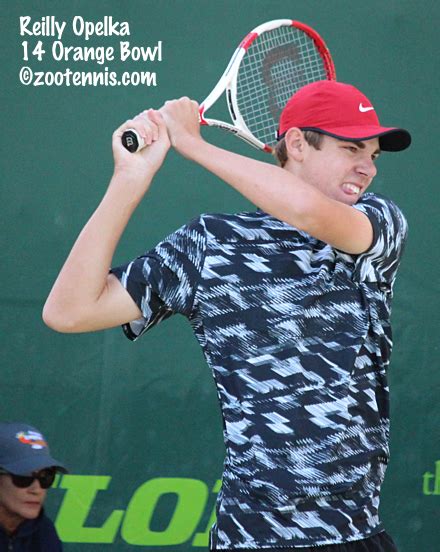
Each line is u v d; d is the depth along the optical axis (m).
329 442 8.13
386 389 8.59
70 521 15.60
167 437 15.84
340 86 9.05
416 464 16.00
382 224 8.61
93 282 8.49
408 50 16.39
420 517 15.95
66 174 16.06
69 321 8.55
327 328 8.37
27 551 9.89
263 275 8.44
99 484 15.70
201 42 16.20
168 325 15.94
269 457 8.12
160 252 8.68
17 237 15.98
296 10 16.25
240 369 8.30
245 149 16.23
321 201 8.23
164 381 15.88
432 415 16.06
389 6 16.36
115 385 15.84
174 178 16.11
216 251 8.54
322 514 8.11
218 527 8.31
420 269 16.22
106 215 8.61
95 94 16.14
